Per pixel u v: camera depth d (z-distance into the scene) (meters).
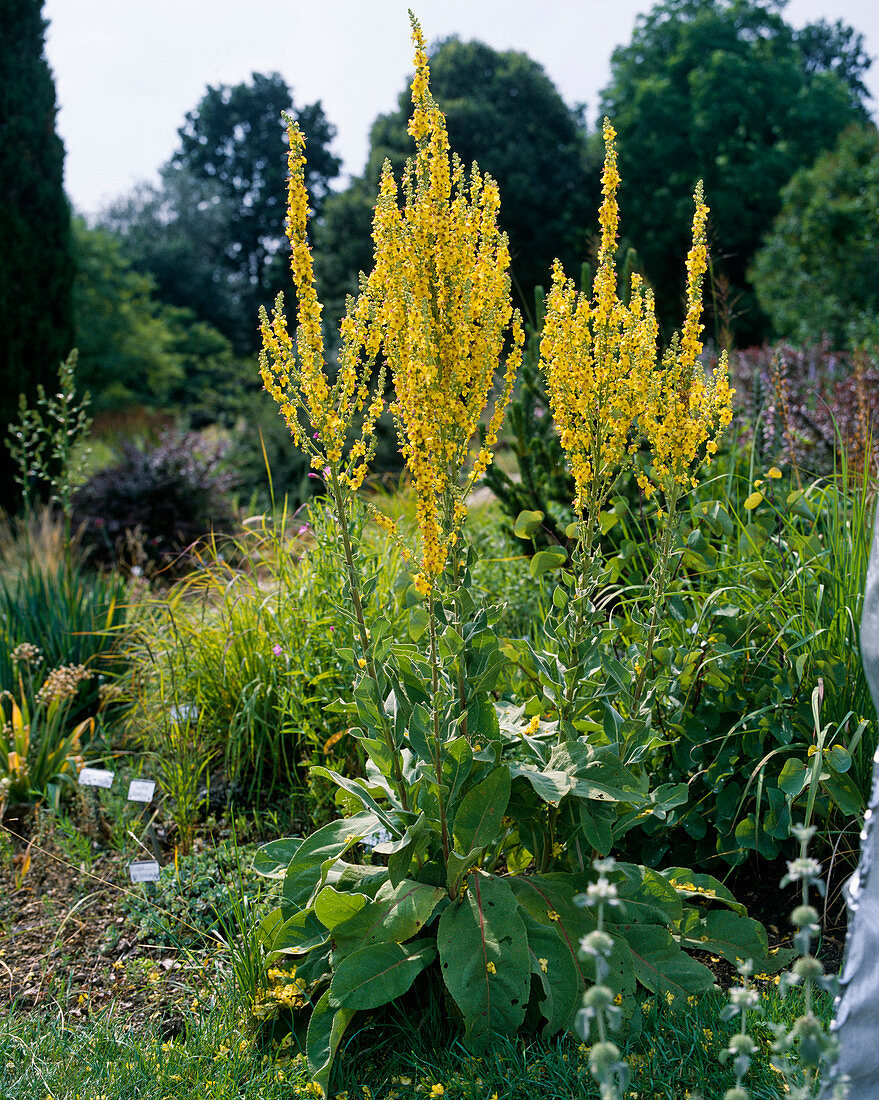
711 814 3.01
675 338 2.38
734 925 2.50
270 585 4.80
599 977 1.36
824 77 29.70
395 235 2.13
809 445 5.23
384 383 2.40
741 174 25.14
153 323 24.70
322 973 2.45
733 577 3.40
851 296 14.84
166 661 4.43
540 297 5.06
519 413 5.02
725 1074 1.95
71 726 4.82
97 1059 2.31
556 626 2.64
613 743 2.41
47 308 9.66
